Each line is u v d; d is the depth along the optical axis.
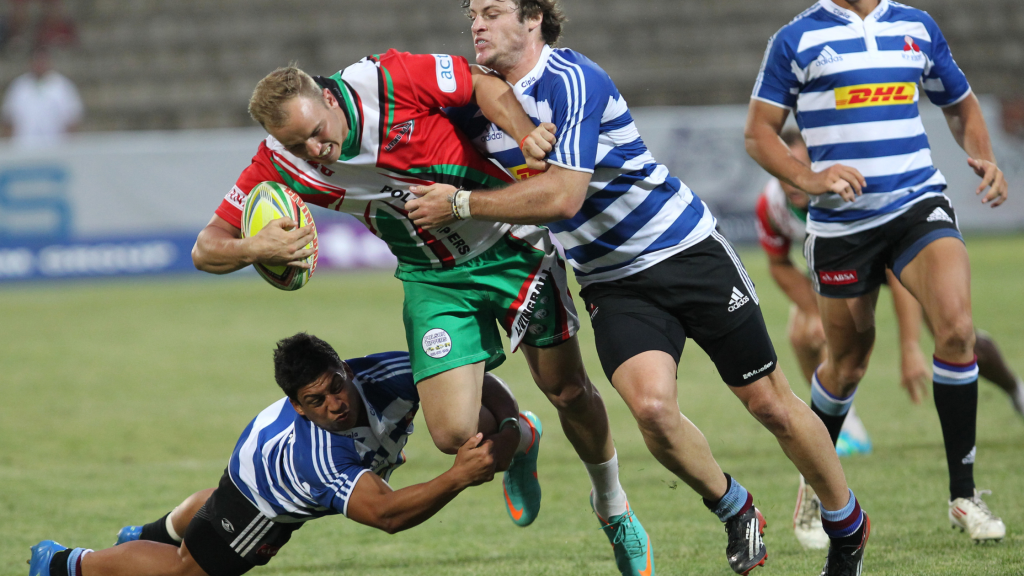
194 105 69.31
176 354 33.53
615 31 72.62
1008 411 22.97
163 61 71.25
